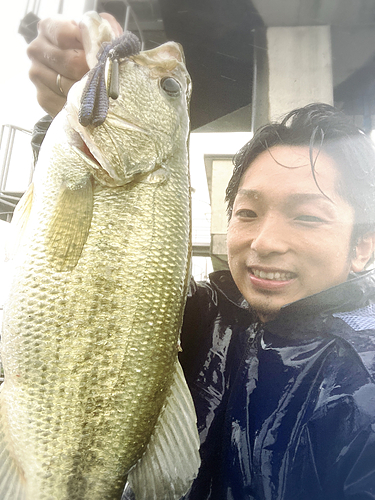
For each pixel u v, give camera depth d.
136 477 0.28
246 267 0.40
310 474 0.31
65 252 0.28
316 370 0.35
